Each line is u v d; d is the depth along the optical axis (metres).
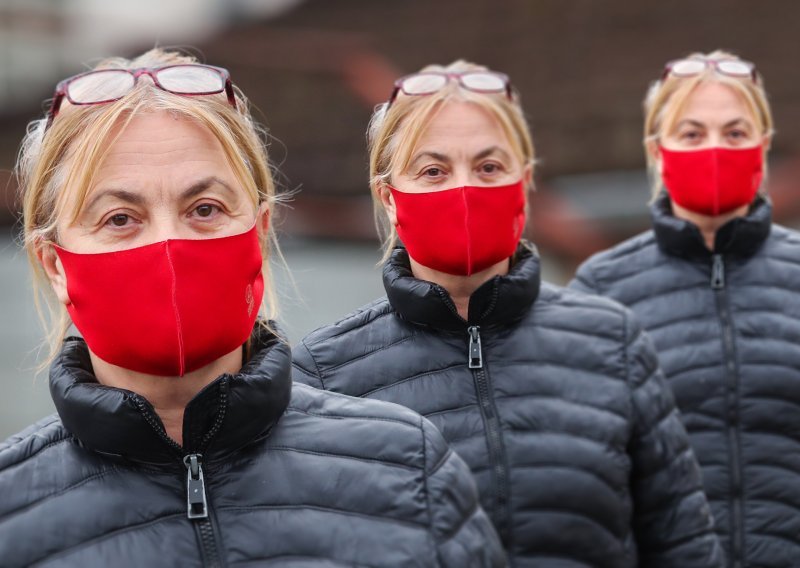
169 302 2.47
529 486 3.86
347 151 11.52
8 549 2.47
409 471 2.64
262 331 2.73
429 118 4.00
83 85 2.59
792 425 5.12
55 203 2.56
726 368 5.20
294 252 11.20
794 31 11.77
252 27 13.06
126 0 13.93
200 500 2.53
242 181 2.58
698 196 5.32
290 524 2.55
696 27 11.97
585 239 10.46
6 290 11.38
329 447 2.65
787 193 9.95
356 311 4.21
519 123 4.21
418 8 12.83
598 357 4.05
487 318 4.03
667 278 5.42
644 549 4.11
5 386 11.58
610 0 12.34
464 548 2.62
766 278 5.32
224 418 2.54
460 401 3.97
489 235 3.97
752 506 5.10
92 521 2.50
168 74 2.59
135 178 2.49
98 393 2.49
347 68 12.44
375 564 2.53
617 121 11.14
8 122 13.41
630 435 4.00
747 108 5.32
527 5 12.64
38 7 14.97
